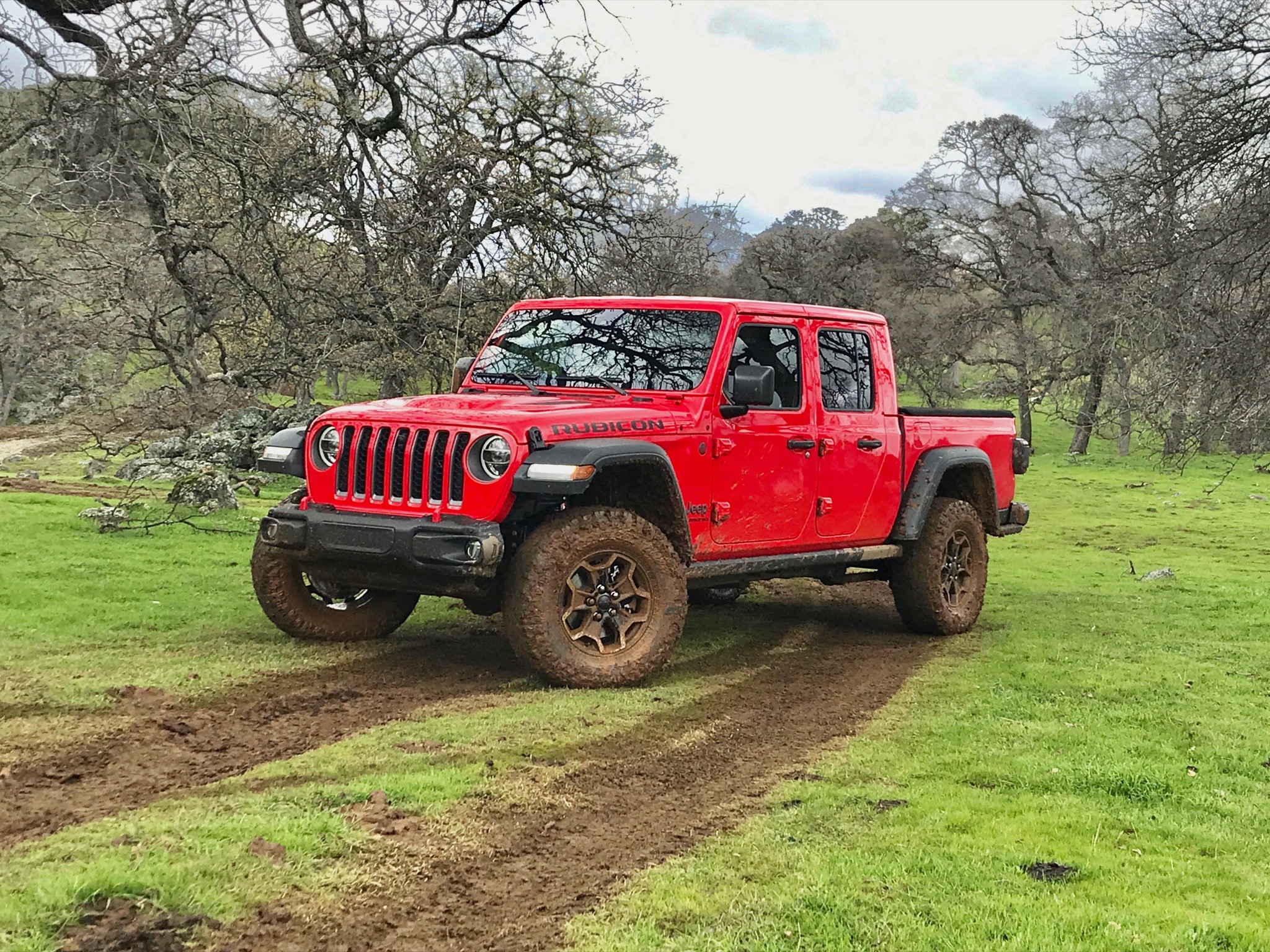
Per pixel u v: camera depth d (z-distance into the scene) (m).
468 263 18.64
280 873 3.36
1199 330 14.48
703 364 6.78
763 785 4.66
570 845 3.86
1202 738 5.51
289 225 17.30
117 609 7.55
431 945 3.05
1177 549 19.94
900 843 3.92
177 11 15.16
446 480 5.88
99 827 3.64
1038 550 19.53
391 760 4.60
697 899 3.40
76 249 15.45
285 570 6.68
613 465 6.20
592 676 6.09
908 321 55.47
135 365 23.47
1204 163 14.30
